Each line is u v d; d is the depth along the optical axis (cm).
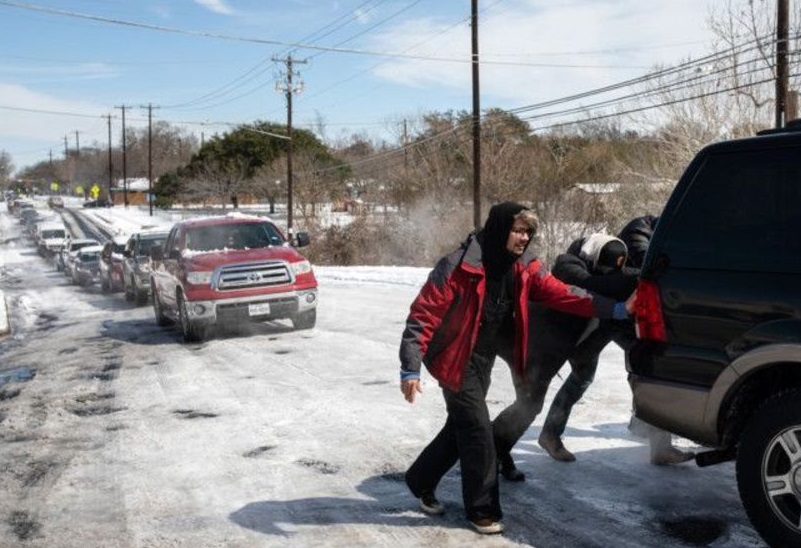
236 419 727
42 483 575
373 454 599
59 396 884
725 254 391
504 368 905
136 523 486
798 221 371
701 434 400
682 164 2369
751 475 379
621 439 600
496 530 438
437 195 4219
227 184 7931
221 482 555
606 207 3092
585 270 496
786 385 386
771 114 2255
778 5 1831
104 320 1772
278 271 1240
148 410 789
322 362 995
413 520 468
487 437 438
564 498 488
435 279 425
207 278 1214
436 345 433
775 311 367
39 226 6159
